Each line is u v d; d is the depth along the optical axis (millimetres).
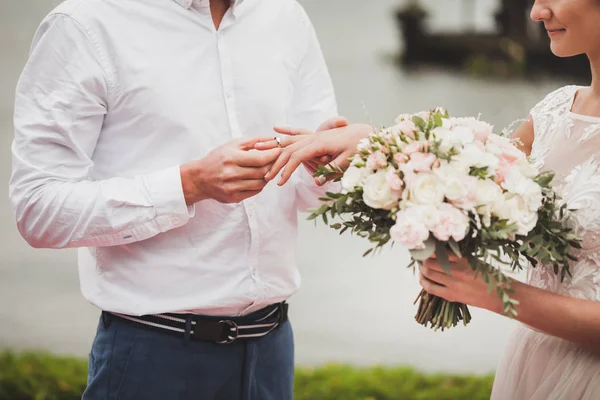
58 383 4141
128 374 2189
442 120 1869
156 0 2188
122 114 2170
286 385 2422
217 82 2240
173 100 2166
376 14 19828
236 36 2275
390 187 1782
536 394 2066
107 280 2213
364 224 1863
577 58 14469
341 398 4070
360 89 13039
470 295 1900
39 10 16953
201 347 2207
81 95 2100
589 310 1891
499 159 1831
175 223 2096
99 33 2129
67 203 2062
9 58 13125
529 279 2195
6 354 4555
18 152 2102
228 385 2271
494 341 5316
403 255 7125
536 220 1808
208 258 2209
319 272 6625
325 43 17062
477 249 1775
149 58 2160
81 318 5547
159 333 2189
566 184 2031
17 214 2113
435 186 1767
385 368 4605
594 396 1950
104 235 2080
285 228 2330
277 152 2057
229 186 2041
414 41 15781
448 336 5395
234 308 2240
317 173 2047
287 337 2424
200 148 2195
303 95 2502
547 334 1979
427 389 4242
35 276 6297
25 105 2119
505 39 15188
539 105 2279
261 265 2270
